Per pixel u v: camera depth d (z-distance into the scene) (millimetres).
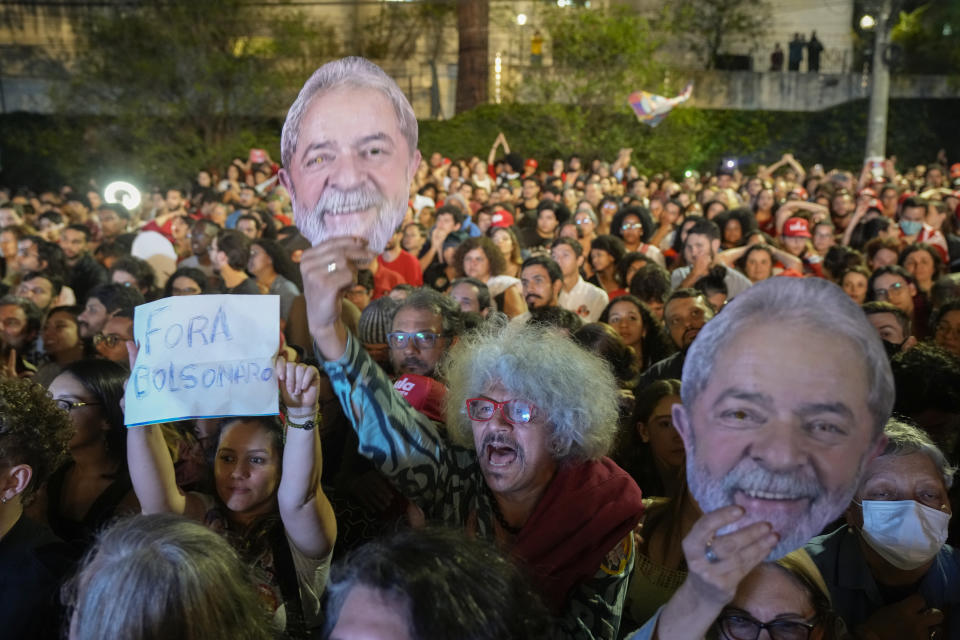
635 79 21266
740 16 25000
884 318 4316
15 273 6582
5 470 2119
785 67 26734
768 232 10445
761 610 1743
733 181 16125
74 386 2811
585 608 2039
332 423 3266
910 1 26359
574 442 2102
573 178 16062
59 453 2273
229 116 20594
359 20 23312
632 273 6266
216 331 1968
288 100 21078
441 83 24125
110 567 1606
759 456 1397
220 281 6316
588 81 21094
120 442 2877
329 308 1937
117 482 2814
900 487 2248
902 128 25094
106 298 4438
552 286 5297
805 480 1391
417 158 2047
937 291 5379
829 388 1385
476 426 2113
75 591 1771
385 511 2670
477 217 9695
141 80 19781
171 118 20281
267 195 11742
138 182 19875
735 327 1438
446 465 2184
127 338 4309
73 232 7480
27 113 21625
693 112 22219
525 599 1562
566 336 2305
